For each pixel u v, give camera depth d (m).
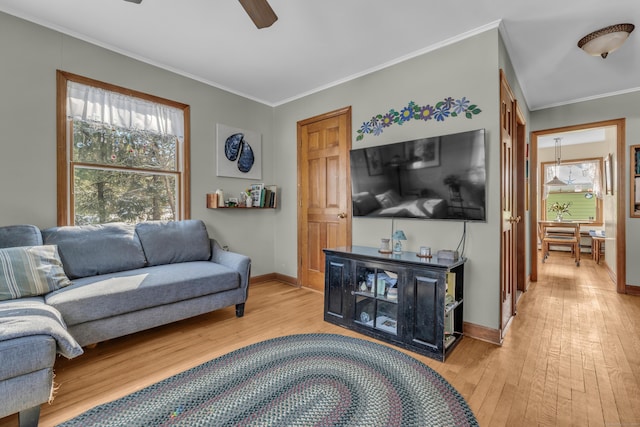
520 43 2.56
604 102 3.67
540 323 2.65
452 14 2.20
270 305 3.11
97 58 2.62
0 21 2.17
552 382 1.73
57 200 2.43
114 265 2.42
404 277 2.16
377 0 2.06
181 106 3.18
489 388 1.67
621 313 2.90
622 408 1.51
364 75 3.12
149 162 3.01
